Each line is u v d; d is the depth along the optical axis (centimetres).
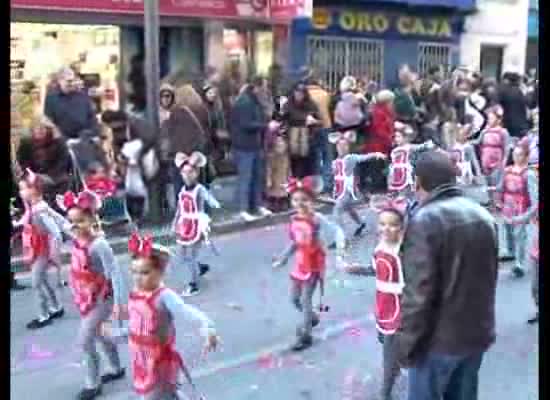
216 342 500
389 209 554
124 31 1328
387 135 1246
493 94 1470
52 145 970
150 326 496
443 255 419
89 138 1015
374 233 1038
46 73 1205
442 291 423
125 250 934
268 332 717
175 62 1411
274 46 1541
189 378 529
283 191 1145
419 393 443
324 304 791
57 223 749
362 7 1691
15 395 589
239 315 760
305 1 1468
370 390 598
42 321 734
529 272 891
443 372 434
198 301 800
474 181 1252
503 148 1223
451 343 424
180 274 874
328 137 1166
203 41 1438
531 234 855
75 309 773
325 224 678
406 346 428
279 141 1140
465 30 1900
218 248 992
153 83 1052
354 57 1694
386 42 1748
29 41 1213
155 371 500
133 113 1153
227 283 860
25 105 1095
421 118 1395
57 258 759
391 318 550
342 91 1278
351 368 641
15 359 656
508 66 1984
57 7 1236
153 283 498
